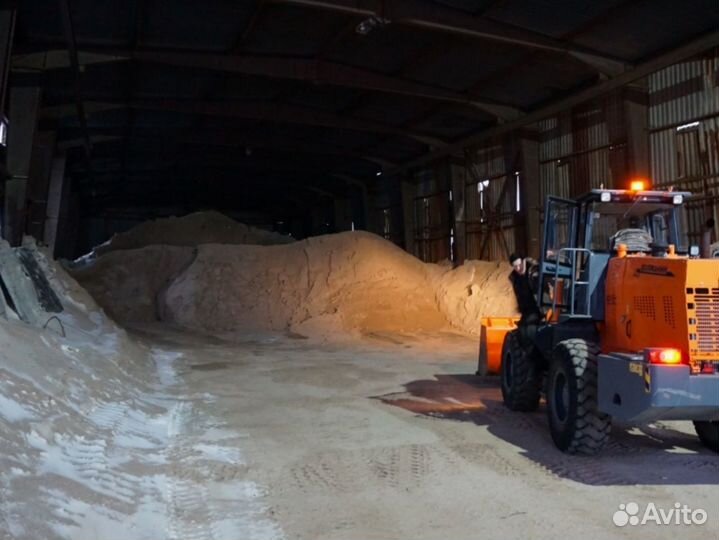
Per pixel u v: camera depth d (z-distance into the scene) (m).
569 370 7.40
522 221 25.56
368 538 5.13
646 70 18.61
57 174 32.06
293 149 34.06
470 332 21.62
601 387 6.95
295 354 17.19
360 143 33.28
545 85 22.45
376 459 7.32
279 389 11.86
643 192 8.60
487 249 27.94
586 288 8.24
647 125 19.47
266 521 5.46
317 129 31.05
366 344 19.39
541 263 9.34
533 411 9.91
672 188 18.56
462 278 23.78
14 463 4.89
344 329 21.34
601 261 8.17
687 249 8.45
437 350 18.06
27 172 21.52
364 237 24.69
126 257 24.47
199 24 19.55
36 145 27.11
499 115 25.17
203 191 49.84
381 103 26.44
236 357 16.44
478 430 8.70
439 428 8.80
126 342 13.65
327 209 49.84
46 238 31.86
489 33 18.44
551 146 23.98
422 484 6.48
